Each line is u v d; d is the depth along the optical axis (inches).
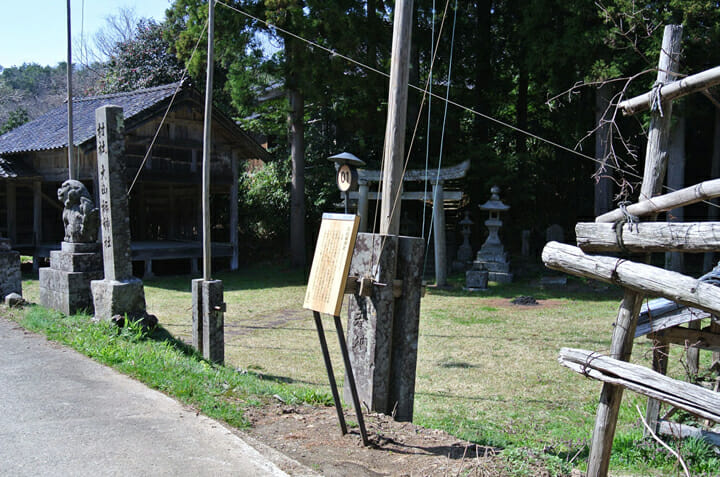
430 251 772.0
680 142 566.9
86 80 1534.2
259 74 706.2
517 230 792.3
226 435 158.6
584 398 260.4
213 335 288.4
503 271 640.4
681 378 261.9
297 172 737.0
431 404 250.2
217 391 200.2
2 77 1971.0
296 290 595.2
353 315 198.5
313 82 656.4
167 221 837.2
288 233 848.3
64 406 179.9
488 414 236.4
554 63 589.3
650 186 119.3
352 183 239.5
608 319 445.4
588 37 529.0
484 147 690.2
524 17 604.1
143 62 1011.9
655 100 119.0
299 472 136.7
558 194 812.0
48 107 1514.5
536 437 203.8
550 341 375.6
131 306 308.0
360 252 196.9
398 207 197.0
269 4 609.9
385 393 191.9
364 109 739.4
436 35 699.4
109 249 309.3
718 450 178.4
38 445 149.6
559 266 123.0
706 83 111.2
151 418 170.9
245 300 538.0
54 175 642.2
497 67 800.3
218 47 663.1
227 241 868.6
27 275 639.1
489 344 368.2
